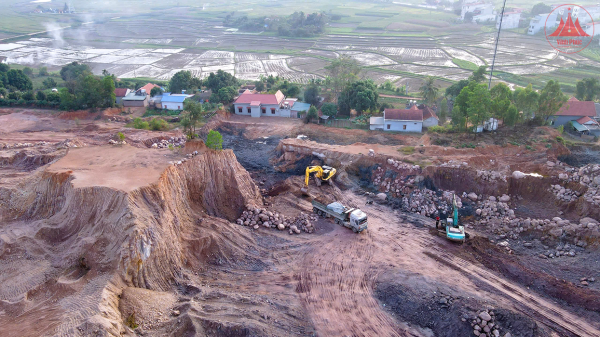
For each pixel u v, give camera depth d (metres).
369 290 37.59
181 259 37.62
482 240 45.72
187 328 30.23
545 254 42.66
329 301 36.12
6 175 44.69
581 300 35.31
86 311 27.97
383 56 159.62
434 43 178.50
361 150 66.19
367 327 33.38
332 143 76.94
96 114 90.31
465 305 33.47
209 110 93.50
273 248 43.50
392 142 76.19
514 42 172.25
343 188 59.59
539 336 30.44
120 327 28.47
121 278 31.75
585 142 68.56
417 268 40.16
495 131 71.62
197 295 34.22
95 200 36.41
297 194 56.69
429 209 52.75
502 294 36.59
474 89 67.25
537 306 35.19
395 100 104.75
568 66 134.62
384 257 42.25
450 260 41.69
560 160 63.19
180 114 92.88
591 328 32.84
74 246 34.25
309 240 45.31
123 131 77.25
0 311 28.98
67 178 39.34
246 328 30.64
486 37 184.75
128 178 38.94
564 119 79.19
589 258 40.34
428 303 34.75
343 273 39.84
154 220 36.03
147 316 30.56
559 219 47.25
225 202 49.31
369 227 48.41
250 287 37.25
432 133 74.69
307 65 149.50
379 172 61.59
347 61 107.62
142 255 33.28
